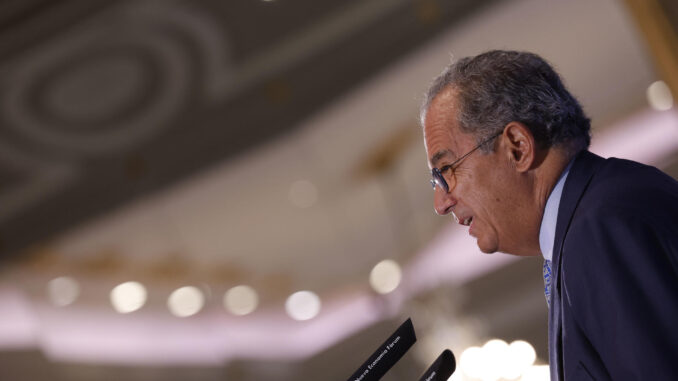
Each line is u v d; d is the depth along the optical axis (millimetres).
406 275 16188
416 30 13344
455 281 15266
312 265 17594
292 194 16094
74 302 16797
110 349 17266
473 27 13242
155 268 17000
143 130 14305
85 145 14375
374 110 14430
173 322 17562
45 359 16859
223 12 12992
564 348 1830
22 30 12797
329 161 15453
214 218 16406
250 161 15172
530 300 14977
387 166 15641
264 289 17844
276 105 14211
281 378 17688
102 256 16500
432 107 2268
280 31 13391
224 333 17859
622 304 1686
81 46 13109
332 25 13367
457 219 2268
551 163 2109
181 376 17531
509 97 2139
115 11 12789
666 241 1709
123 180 15008
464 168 2184
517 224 2152
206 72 13672
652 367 1611
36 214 15281
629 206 1795
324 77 13930
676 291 1648
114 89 13734
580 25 13125
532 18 13102
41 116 13836
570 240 1850
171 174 15102
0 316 16516
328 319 17703
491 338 14500
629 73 13703
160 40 13336
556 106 2131
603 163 2035
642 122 14125
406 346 1922
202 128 14469
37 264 16125
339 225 16797
